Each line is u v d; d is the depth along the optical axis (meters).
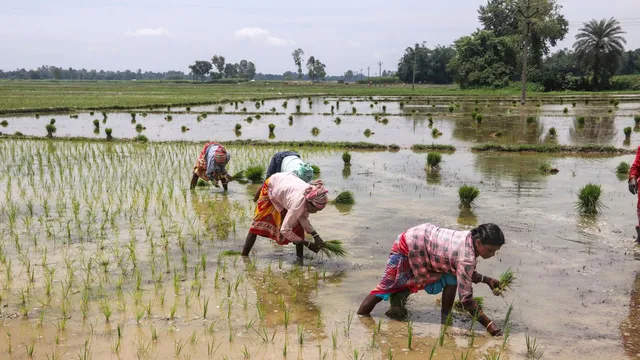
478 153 16.75
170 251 7.23
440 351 4.60
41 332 4.85
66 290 5.81
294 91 74.88
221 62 190.38
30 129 24.47
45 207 9.28
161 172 13.05
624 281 6.16
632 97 52.34
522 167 14.02
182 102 43.25
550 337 4.85
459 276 4.80
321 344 4.71
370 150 17.59
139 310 5.34
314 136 22.05
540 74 73.25
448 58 120.94
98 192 10.74
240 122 28.48
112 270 6.46
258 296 5.76
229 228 8.36
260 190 7.25
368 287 6.04
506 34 84.06
